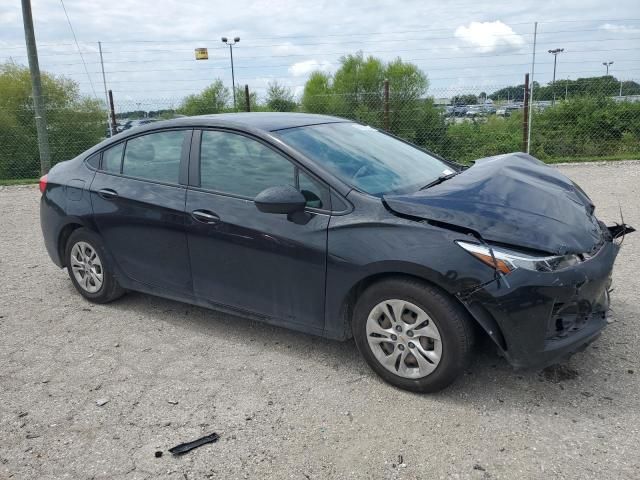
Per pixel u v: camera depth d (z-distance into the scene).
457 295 2.95
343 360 3.70
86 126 17.02
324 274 3.39
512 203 3.22
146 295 4.99
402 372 3.25
